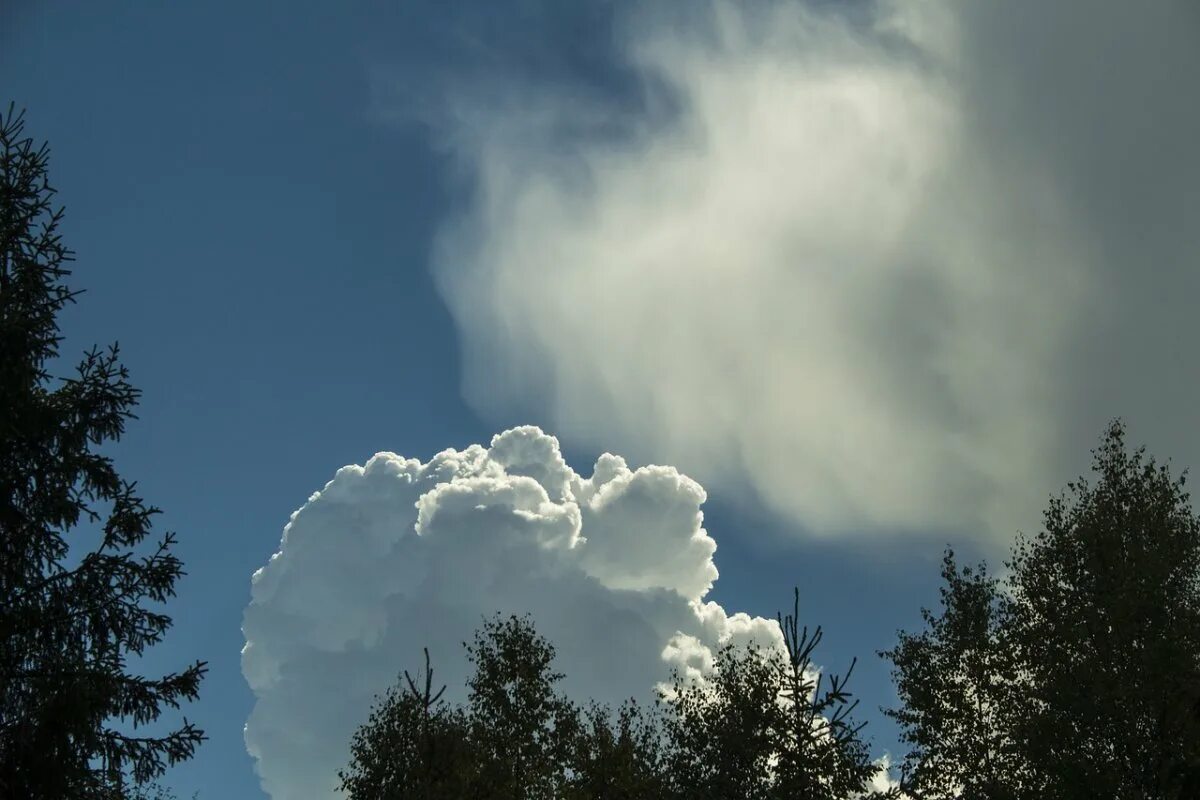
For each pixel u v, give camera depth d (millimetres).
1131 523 40531
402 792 35781
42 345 20672
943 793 39719
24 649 19641
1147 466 42000
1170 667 34719
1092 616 38281
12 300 20797
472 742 38031
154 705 19922
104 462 20766
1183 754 32469
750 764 29703
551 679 45156
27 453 20469
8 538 19984
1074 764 35656
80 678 19312
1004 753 39469
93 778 19328
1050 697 37656
